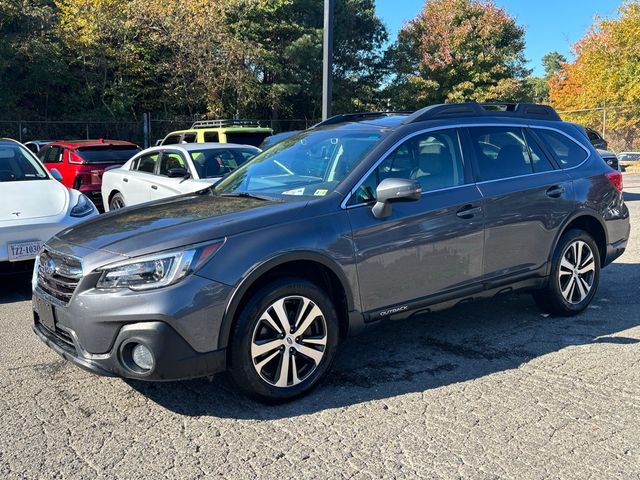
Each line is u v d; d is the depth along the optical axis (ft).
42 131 81.76
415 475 9.83
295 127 104.37
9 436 11.22
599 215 17.98
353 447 10.73
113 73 96.78
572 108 125.39
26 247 20.47
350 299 13.12
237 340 11.68
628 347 15.57
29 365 14.69
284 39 98.12
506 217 15.57
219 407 12.37
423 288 14.26
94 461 10.34
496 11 115.55
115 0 91.81
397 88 113.39
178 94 95.66
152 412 12.17
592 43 103.91
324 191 13.55
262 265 11.82
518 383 13.43
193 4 90.63
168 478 9.80
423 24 114.73
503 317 18.21
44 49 84.33
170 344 11.07
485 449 10.65
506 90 113.29
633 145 100.89
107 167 41.88
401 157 14.44
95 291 11.44
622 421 11.67
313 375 12.73
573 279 17.70
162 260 11.29
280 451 10.62
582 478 9.76
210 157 29.78
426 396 12.80
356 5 105.70
